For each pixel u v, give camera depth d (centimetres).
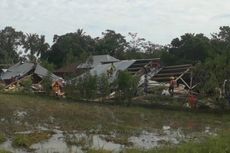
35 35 11756
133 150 1706
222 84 4262
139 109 4038
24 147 1825
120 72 4809
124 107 4181
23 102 3962
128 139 2189
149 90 5100
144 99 4675
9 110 3172
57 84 5203
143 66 5950
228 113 3953
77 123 2641
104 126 2595
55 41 10569
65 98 4959
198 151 1527
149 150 1683
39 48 11625
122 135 2289
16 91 5384
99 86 4897
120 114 3447
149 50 11325
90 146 1903
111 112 3566
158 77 5875
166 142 2095
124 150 1756
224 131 2395
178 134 2453
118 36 11194
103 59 8075
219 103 4119
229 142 1662
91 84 4881
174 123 3039
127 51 10638
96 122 2788
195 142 1781
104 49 10412
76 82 4966
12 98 4425
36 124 2506
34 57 11431
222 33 9475
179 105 4275
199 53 7425
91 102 4625
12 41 12262
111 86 4884
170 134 2452
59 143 1956
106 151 1739
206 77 4581
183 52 7675
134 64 6206
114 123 2808
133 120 3084
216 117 3578
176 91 4984
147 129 2627
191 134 2453
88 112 3406
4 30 12331
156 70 6000
